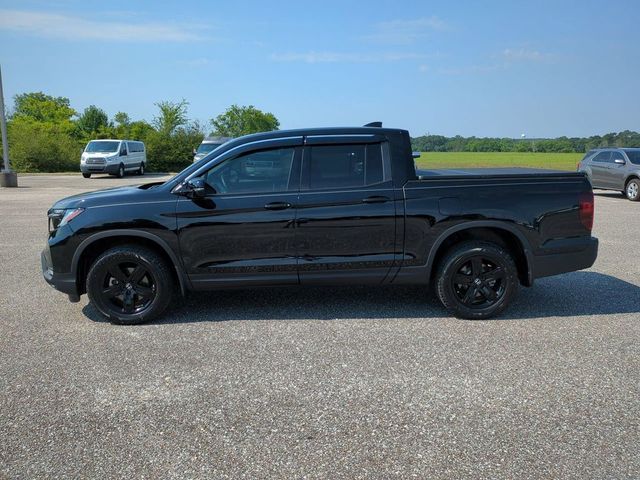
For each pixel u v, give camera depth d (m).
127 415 3.36
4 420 3.30
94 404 3.50
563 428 3.17
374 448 2.98
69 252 5.00
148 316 5.04
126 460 2.88
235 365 4.09
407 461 2.85
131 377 3.89
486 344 4.51
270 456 2.91
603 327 4.93
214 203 4.98
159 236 4.97
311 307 5.55
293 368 4.03
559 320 5.14
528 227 5.12
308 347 4.45
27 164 35.03
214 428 3.20
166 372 3.97
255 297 5.92
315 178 5.09
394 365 4.07
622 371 3.96
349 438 3.08
